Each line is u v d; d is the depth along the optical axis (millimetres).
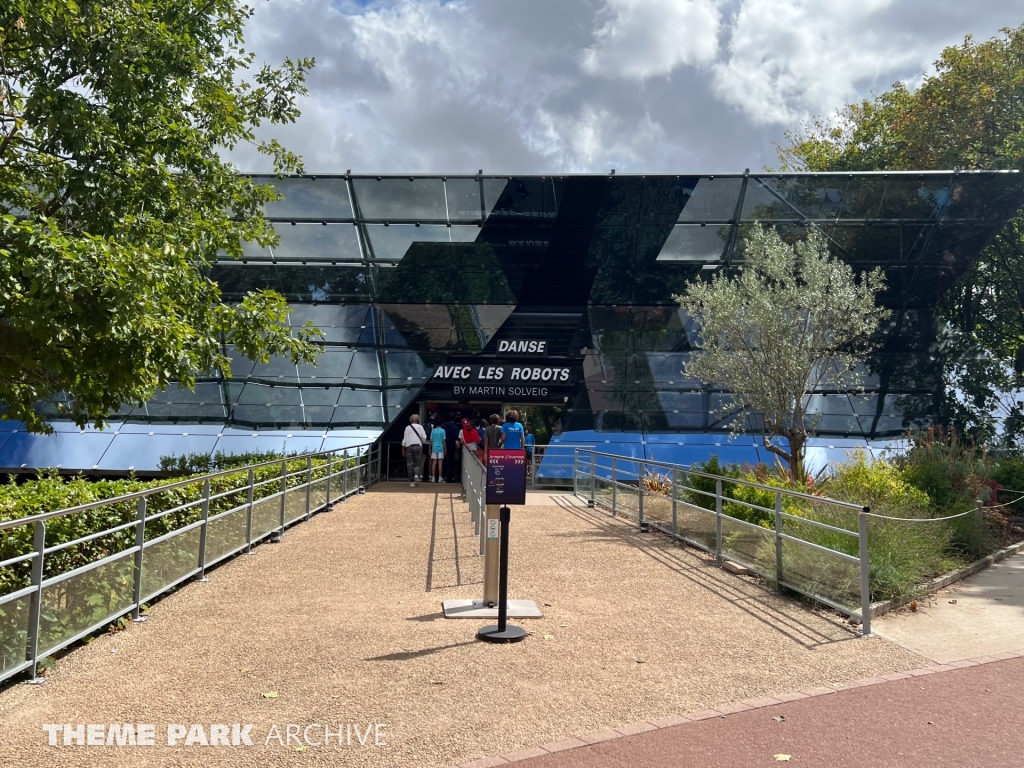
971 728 5074
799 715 5285
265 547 11672
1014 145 22188
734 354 15688
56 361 8617
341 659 6391
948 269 24000
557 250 24078
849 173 22000
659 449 22797
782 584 8984
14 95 10070
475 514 13102
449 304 25047
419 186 23078
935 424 22203
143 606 7918
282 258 24641
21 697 5516
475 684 5832
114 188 10453
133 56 10391
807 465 21484
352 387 24031
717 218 23297
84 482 8961
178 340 9352
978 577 10719
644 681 5945
